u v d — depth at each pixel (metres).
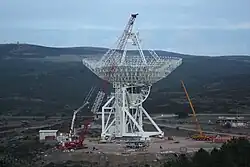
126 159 156.00
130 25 197.75
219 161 116.81
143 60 189.38
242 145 125.31
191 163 119.94
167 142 188.25
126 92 192.75
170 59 198.25
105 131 197.12
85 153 164.75
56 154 169.50
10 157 168.12
